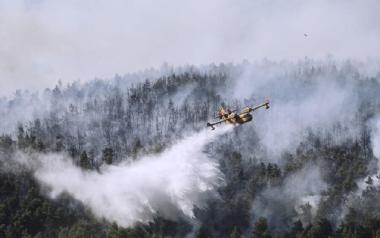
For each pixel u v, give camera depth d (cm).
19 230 15400
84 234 15138
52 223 15912
